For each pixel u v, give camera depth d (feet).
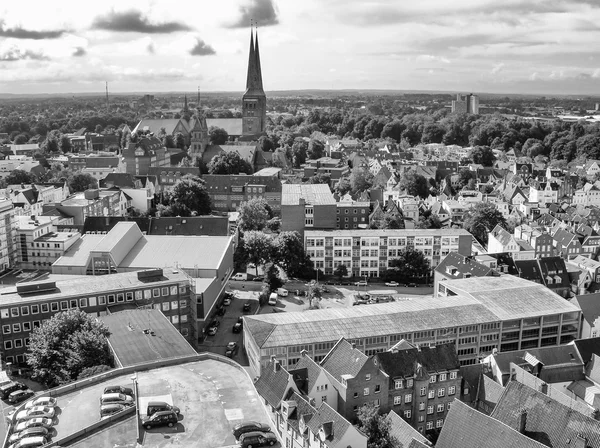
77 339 402.31
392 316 514.27
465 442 346.74
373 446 354.33
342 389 402.52
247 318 508.12
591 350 468.75
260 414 276.21
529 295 566.36
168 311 530.68
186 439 253.44
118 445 248.52
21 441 268.41
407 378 417.90
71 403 300.20
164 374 320.50
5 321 472.03
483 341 529.45
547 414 358.84
